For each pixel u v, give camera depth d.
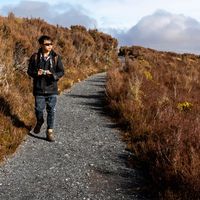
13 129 5.79
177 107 8.27
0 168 4.69
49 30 14.80
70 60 14.14
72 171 4.73
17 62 9.30
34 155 5.23
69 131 6.55
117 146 5.83
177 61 27.19
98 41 21.50
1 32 9.70
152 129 6.16
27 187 4.20
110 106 8.23
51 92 5.84
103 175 4.65
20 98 7.23
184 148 4.85
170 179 4.16
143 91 9.40
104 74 16.22
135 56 27.64
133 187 4.32
